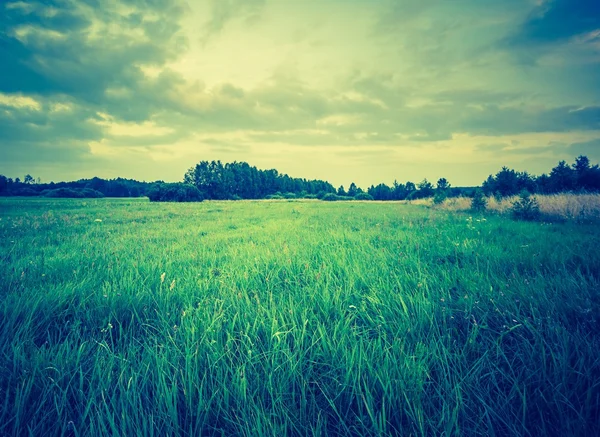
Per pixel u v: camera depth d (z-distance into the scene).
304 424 1.47
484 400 1.51
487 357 1.86
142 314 2.73
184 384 1.63
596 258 4.00
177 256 5.44
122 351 2.04
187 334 2.11
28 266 4.18
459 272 3.72
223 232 9.30
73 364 1.87
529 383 1.61
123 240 7.38
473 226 8.86
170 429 1.43
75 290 3.10
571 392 1.50
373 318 2.55
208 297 3.15
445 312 2.49
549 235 6.55
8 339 2.07
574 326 2.21
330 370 1.80
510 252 4.89
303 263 4.55
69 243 6.75
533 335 2.03
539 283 3.04
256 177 114.94
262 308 2.63
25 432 1.45
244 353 1.99
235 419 1.50
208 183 87.44
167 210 23.34
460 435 1.36
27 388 1.58
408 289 3.17
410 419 1.44
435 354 1.85
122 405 1.47
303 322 2.34
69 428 1.48
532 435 1.37
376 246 6.09
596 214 10.41
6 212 18.06
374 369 1.75
